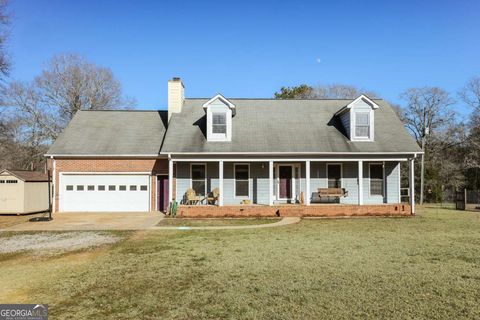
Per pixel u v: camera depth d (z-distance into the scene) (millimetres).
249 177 21422
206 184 21297
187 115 22969
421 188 32969
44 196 22375
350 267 8625
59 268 8812
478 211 22641
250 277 7875
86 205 21625
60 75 43969
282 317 5738
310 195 21531
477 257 9641
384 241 12062
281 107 24062
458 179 38312
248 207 19062
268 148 19906
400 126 22453
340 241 12094
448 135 39875
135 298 6664
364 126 20984
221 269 8539
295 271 8305
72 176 21672
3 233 14117
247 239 12586
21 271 8570
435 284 7312
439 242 11844
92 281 7707
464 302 6328
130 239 12695
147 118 24750
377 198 21641
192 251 10594
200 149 19656
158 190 21797
